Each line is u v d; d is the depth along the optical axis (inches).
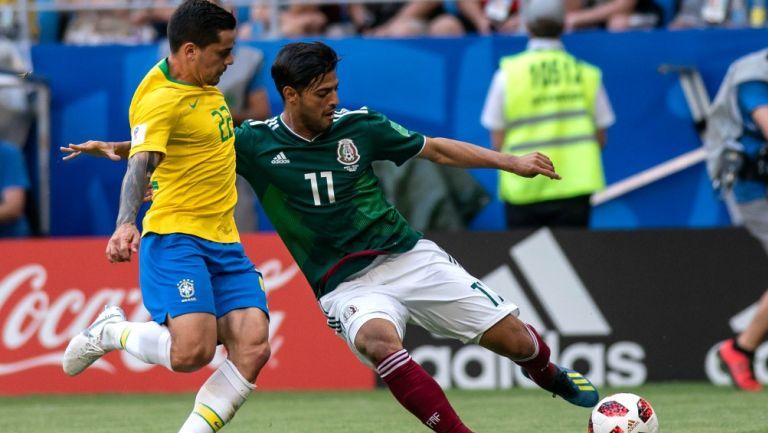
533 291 1224.2
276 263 1238.3
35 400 1190.3
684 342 1212.5
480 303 752.3
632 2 1475.1
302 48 714.8
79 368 790.5
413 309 759.1
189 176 722.2
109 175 1433.3
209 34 709.9
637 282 1217.4
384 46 1407.5
